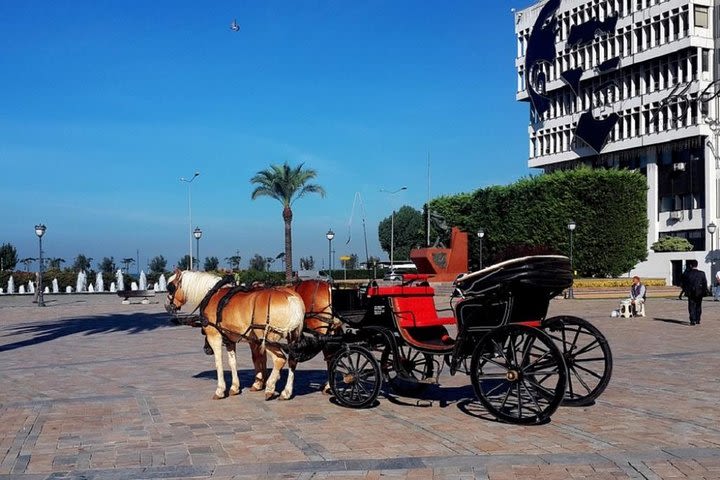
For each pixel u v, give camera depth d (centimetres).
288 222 6028
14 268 8775
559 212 5547
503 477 681
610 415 944
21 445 827
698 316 2438
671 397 1070
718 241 5938
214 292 1113
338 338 1065
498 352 905
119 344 1966
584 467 707
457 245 5128
